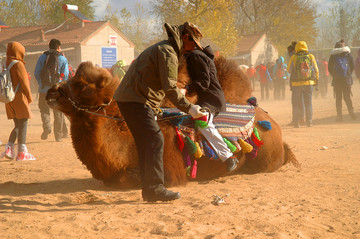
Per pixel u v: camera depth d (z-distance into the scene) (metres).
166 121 5.62
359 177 6.54
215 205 4.82
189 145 5.60
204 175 6.08
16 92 8.41
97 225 4.08
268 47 64.75
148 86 4.73
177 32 4.77
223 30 48.06
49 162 8.45
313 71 13.62
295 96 13.73
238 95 6.41
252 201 5.01
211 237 3.71
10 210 4.75
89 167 5.47
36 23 67.00
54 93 5.37
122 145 5.45
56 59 11.12
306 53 13.65
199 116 4.76
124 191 5.69
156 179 4.85
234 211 4.53
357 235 3.88
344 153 8.90
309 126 13.84
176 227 4.00
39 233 3.88
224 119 6.04
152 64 4.69
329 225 4.16
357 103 21.23
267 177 6.50
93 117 5.25
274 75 26.77
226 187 5.82
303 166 7.52
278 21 72.50
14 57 8.47
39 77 11.30
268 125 6.47
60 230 3.95
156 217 4.33
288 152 7.14
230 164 5.88
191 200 5.11
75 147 5.39
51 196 5.46
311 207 4.76
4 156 8.56
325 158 8.36
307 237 3.83
